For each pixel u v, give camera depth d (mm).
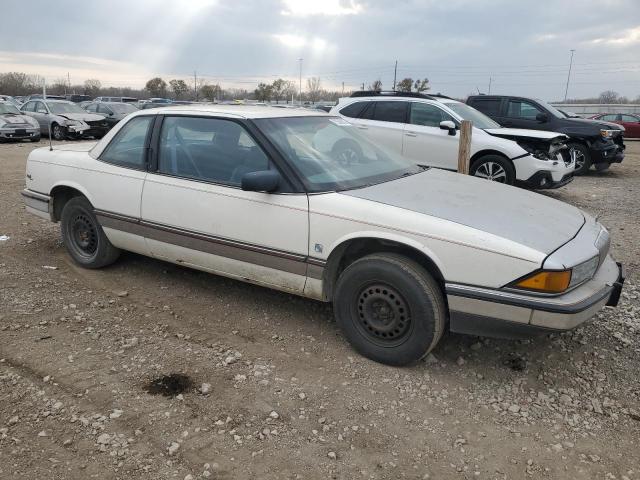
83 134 19328
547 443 2912
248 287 4855
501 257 3119
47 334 3891
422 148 9688
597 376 3566
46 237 6277
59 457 2666
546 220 3580
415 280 3324
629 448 2893
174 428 2912
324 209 3594
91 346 3750
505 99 12820
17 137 18375
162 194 4363
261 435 2881
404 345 3467
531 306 3053
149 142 4527
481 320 3236
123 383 3314
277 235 3791
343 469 2662
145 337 3914
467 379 3492
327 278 3732
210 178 4148
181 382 3350
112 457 2676
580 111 46750
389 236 3379
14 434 2816
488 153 9250
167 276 5090
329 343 3889
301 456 2738
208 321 4211
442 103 9727
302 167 3861
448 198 3740
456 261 3223
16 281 4824
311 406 3148
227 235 4031
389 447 2834
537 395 3354
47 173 5270
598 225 3893
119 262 5430
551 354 3809
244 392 3262
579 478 2664
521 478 2652
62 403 3086
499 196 3961
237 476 2588
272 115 4270
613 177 12570
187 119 4383
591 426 3070
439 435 2943
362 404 3182
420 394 3305
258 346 3838
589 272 3326
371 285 3521
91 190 4879
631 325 4242
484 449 2848
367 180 3975
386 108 10164
